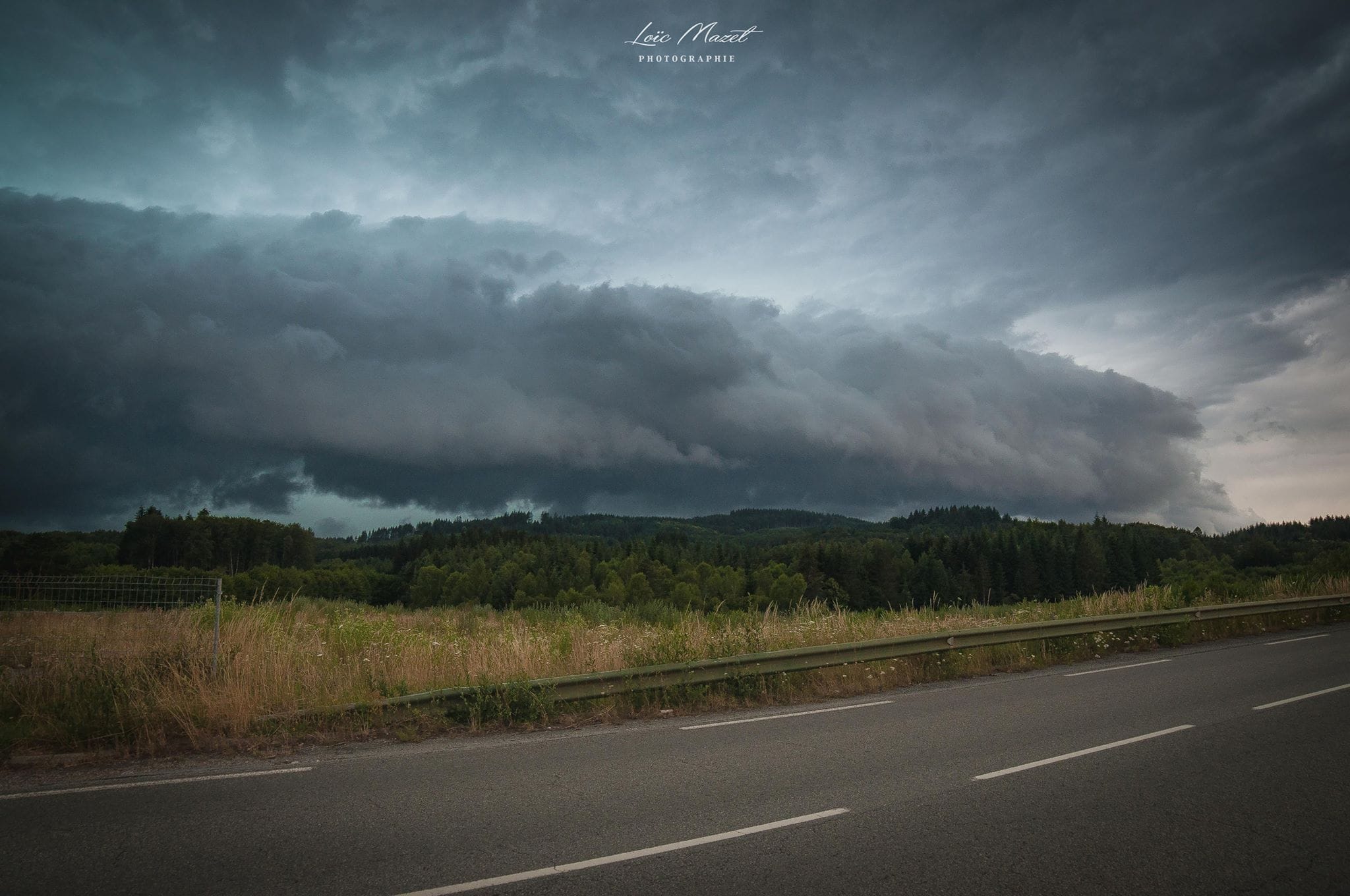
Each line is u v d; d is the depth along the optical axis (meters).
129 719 8.06
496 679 10.18
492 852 5.08
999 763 7.30
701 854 5.04
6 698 8.55
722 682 11.16
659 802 6.14
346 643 12.81
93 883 4.55
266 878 4.64
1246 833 5.39
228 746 8.02
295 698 9.34
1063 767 7.12
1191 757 7.42
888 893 4.43
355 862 4.89
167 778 6.90
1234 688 11.21
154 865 4.84
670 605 29.14
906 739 8.38
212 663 9.62
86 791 6.48
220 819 5.75
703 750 7.97
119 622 11.06
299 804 6.12
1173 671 13.02
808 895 4.41
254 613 13.59
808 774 6.97
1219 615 18.05
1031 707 10.16
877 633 15.04
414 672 10.69
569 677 9.88
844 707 10.53
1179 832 5.40
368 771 7.18
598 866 4.84
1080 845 5.17
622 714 10.06
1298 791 6.32
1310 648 15.70
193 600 10.70
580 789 6.55
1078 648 15.48
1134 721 9.11
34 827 5.54
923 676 12.98
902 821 5.66
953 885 4.53
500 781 6.82
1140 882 4.58
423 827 5.55
